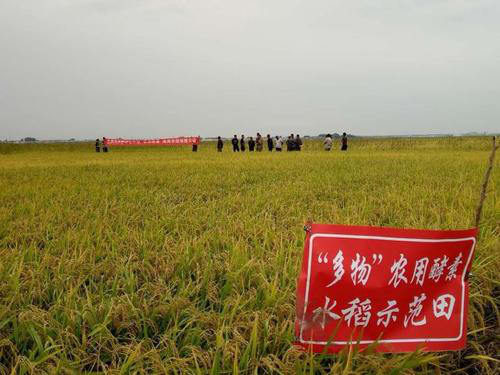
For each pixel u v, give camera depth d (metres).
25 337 2.83
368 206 6.80
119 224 5.98
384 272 2.34
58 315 3.05
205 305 3.48
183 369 2.35
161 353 2.63
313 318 2.32
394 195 7.93
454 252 2.43
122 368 2.28
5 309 3.00
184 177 12.69
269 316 2.88
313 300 2.31
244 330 2.81
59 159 26.23
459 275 2.48
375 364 2.31
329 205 7.35
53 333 2.81
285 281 3.51
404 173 12.72
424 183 10.02
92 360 2.66
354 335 2.37
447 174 12.41
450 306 2.47
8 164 20.52
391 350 2.40
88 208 7.35
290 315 2.88
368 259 2.32
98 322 2.99
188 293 3.44
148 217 6.62
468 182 9.91
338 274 2.30
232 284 3.48
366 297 2.34
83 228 5.86
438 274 2.43
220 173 13.85
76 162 21.75
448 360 2.73
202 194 9.29
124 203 7.94
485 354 2.76
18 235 5.40
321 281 2.30
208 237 5.02
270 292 3.28
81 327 2.88
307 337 2.33
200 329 2.79
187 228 5.62
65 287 3.59
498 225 5.38
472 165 14.90
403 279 2.37
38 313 2.91
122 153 37.97
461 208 6.36
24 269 3.93
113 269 4.05
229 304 3.09
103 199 8.38
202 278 3.77
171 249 4.47
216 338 2.62
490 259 3.89
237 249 4.16
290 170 14.41
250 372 2.47
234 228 5.48
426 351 2.43
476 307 3.39
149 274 3.96
